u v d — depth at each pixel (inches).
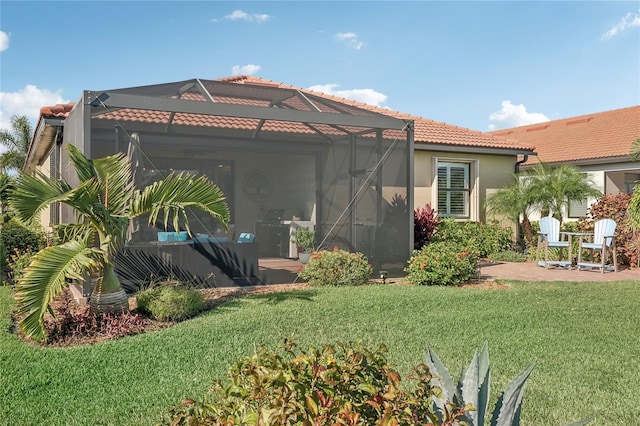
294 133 485.7
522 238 635.5
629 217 500.4
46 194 249.6
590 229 548.1
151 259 348.2
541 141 880.3
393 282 410.6
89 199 258.7
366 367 102.4
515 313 296.7
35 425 155.3
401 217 423.2
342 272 388.2
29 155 684.1
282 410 82.5
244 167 596.7
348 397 94.7
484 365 113.7
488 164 635.5
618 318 287.0
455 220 604.4
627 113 848.3
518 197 591.5
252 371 92.8
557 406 171.2
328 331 254.5
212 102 345.7
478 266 490.9
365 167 447.2
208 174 573.6
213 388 108.1
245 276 382.3
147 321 273.4
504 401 108.1
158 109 330.3
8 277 429.1
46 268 232.5
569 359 218.2
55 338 244.5
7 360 211.2
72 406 168.7
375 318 281.6
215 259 370.9
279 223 561.3
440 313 296.0
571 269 501.4
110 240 271.1
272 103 433.4
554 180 583.5
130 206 282.8
